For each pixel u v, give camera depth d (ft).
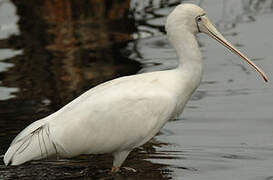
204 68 57.98
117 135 40.57
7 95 53.83
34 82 56.03
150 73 41.73
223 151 44.29
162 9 71.82
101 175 41.91
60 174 42.16
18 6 71.77
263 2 72.64
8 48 63.41
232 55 60.18
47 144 39.75
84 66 59.00
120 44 63.87
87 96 41.11
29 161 42.75
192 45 41.11
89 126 40.19
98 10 70.13
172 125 48.57
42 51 62.54
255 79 55.47
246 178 40.60
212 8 71.46
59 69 58.49
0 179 41.63
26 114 50.11
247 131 46.96
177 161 43.21
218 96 52.75
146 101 40.45
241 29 65.72
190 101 52.24
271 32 64.44
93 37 65.36
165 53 61.36
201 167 42.34
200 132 47.16
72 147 40.19
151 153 44.50
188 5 41.42
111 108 40.34
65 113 40.52
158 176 41.32
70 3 69.97
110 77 56.24
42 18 69.56
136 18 69.82
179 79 41.09
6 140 45.78
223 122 48.49
